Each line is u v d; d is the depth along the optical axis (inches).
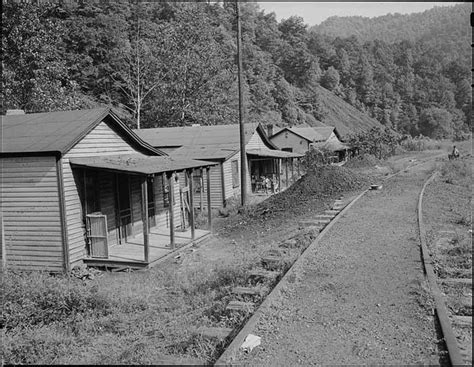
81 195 539.5
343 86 5654.5
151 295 384.5
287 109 3390.7
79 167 525.0
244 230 681.6
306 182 898.1
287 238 511.5
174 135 1161.4
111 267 521.7
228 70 2021.4
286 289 318.0
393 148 2228.1
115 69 1838.1
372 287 314.8
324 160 1478.8
